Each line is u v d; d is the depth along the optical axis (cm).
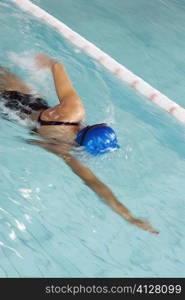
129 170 350
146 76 529
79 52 526
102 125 310
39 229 268
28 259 247
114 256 270
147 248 285
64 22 599
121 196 319
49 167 317
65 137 315
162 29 684
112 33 613
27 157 316
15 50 466
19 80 368
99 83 473
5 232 258
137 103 465
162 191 343
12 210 274
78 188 311
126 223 298
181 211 329
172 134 434
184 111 475
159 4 788
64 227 276
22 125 336
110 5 712
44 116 326
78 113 318
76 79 462
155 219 310
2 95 348
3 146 318
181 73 561
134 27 656
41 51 489
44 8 621
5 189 287
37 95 361
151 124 435
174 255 288
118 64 523
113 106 436
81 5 676
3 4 581
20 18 556
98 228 285
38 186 299
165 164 379
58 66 355
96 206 302
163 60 582
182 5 823
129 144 382
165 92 506
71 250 262
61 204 293
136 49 589
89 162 327
